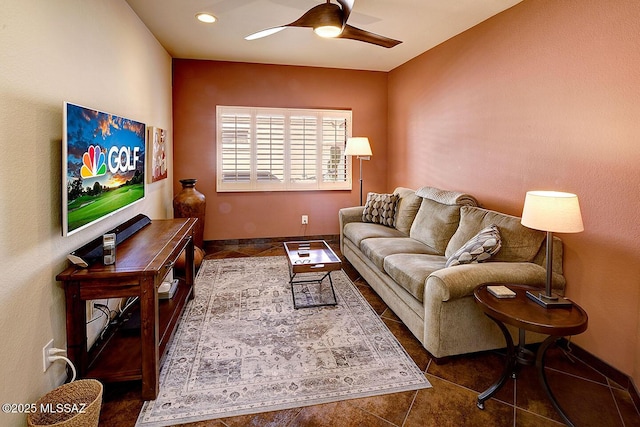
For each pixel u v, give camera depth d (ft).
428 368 7.48
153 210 12.56
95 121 6.85
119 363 6.74
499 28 10.44
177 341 8.45
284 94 16.75
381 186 18.40
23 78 5.24
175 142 15.93
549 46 8.68
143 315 6.30
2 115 4.80
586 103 7.74
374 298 11.18
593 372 7.50
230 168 16.56
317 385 6.88
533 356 7.18
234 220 16.94
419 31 12.11
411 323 8.61
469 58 11.85
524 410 6.30
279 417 6.07
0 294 4.78
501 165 10.48
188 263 10.85
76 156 6.09
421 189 13.35
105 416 6.05
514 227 8.51
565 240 8.27
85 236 7.25
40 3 5.66
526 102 9.47
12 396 5.01
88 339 7.39
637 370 6.65
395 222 14.12
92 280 6.13
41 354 5.74
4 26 4.81
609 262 7.32
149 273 6.18
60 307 6.34
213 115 16.15
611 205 7.25
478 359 7.81
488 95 10.96
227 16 10.95
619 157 7.07
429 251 10.91
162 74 13.89
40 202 5.71
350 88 17.53
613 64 7.13
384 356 7.91
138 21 10.89
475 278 7.34
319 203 17.80
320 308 10.36
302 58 15.61
